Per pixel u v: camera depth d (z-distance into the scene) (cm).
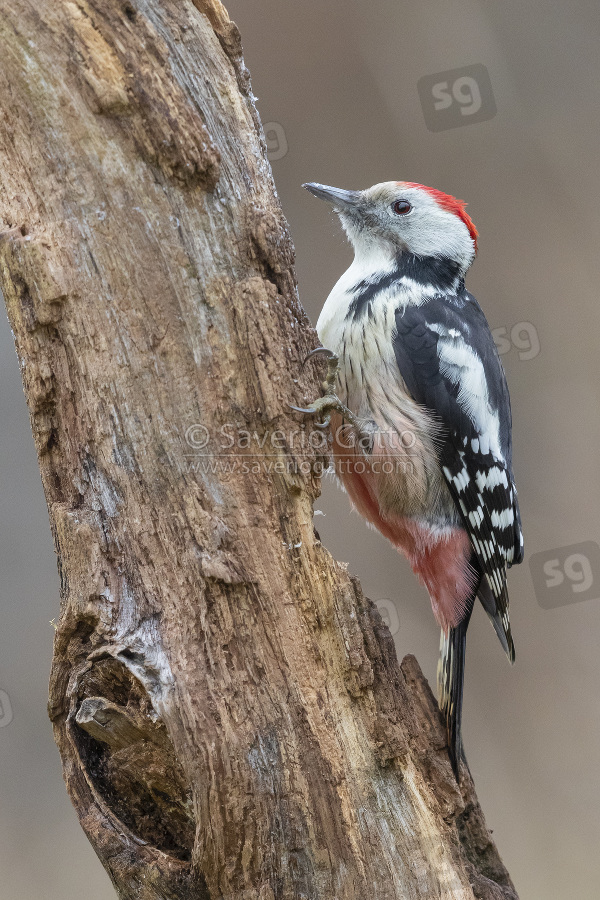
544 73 1567
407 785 573
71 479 559
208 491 549
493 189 1566
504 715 1318
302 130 1570
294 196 1554
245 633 539
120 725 529
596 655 1342
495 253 1565
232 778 517
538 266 1553
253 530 552
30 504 1307
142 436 550
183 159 548
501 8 1569
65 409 558
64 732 552
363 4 1559
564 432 1478
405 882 550
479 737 1300
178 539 544
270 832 523
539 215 1562
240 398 556
